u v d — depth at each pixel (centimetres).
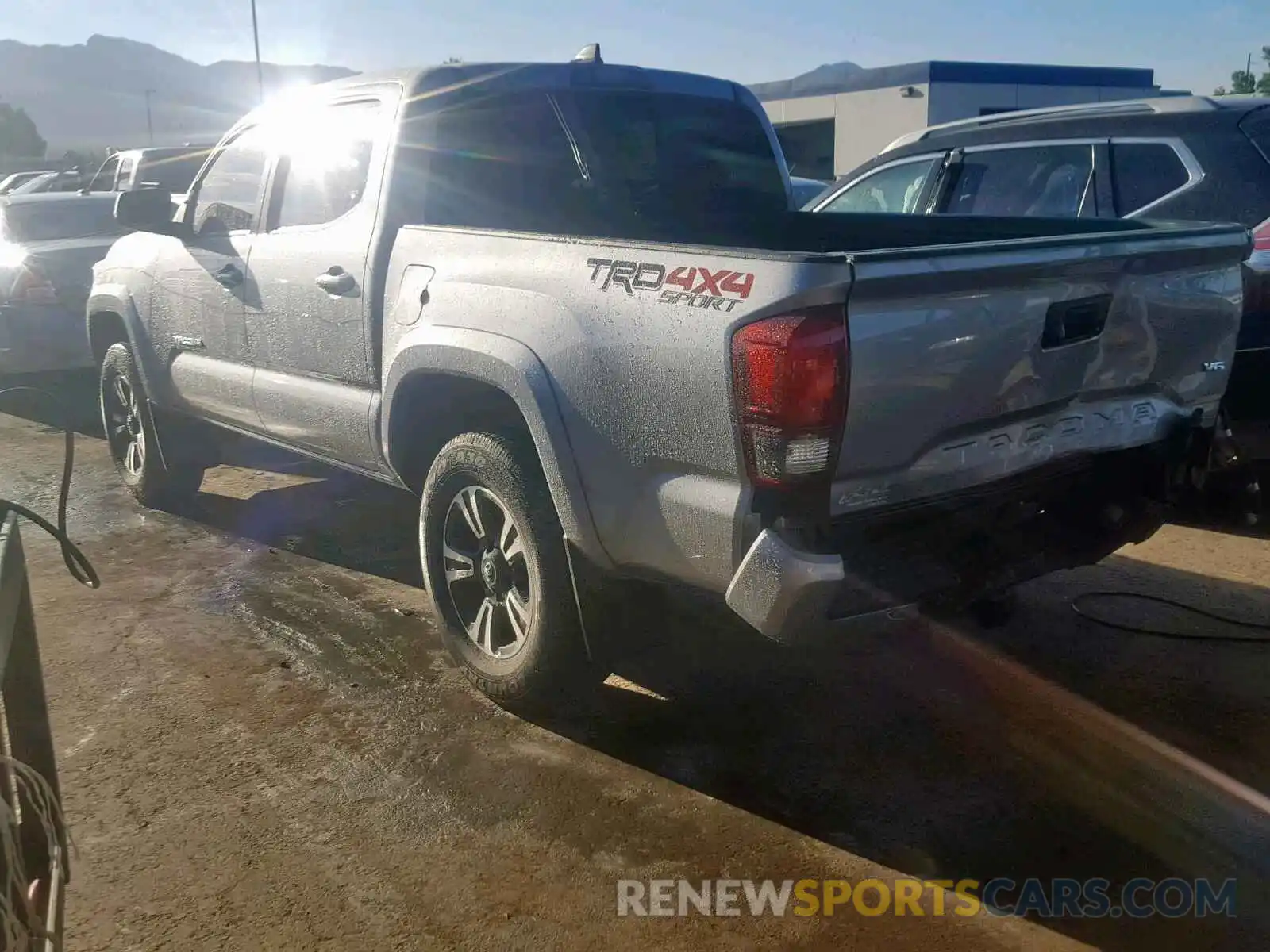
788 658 436
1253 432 518
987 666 427
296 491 674
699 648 444
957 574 328
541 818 332
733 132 534
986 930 285
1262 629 453
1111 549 377
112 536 593
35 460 766
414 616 481
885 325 290
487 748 371
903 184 688
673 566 323
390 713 396
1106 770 355
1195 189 542
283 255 472
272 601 499
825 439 285
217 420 556
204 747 373
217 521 618
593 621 357
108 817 333
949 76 2525
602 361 327
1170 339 369
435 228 402
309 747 373
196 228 554
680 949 279
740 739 377
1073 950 277
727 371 292
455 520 404
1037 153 612
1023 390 327
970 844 319
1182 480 388
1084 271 332
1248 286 507
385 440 428
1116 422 359
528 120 464
